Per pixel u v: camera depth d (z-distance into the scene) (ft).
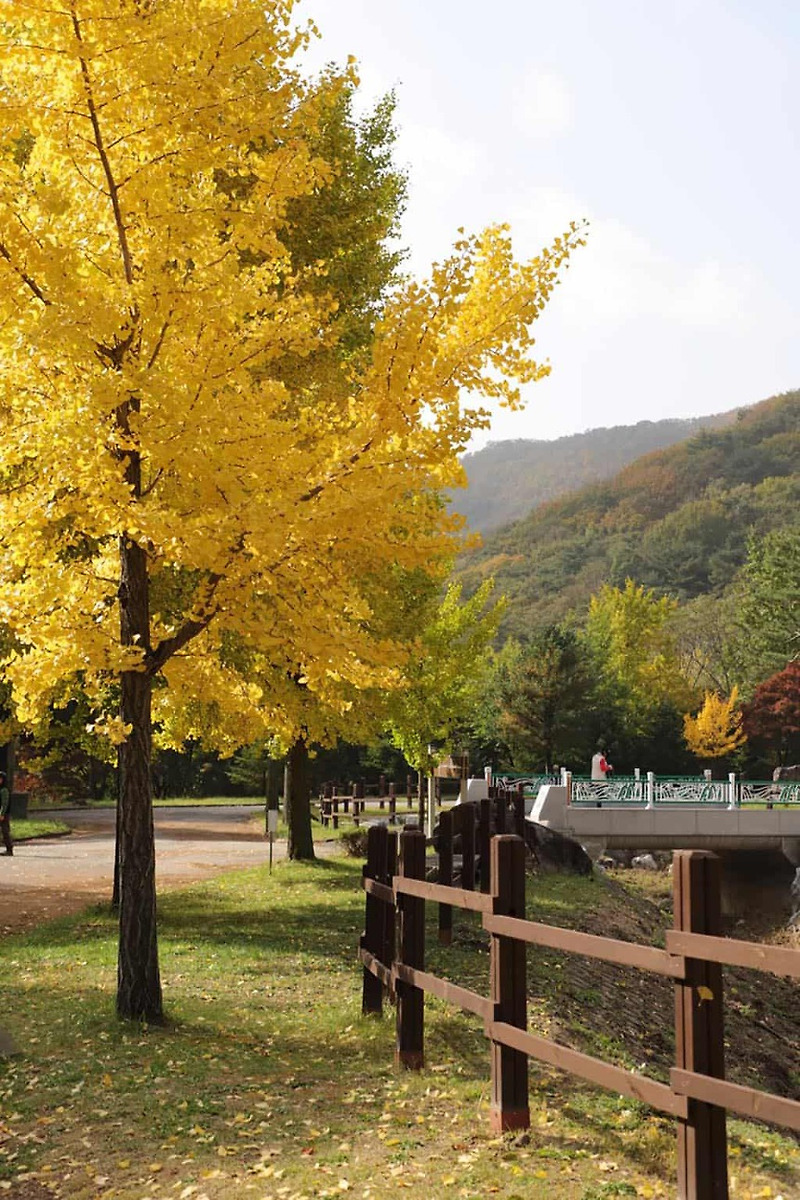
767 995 48.19
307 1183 14.74
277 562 22.99
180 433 21.52
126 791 25.57
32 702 24.56
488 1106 17.99
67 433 21.06
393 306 23.06
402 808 128.57
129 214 23.62
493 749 179.32
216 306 22.62
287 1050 22.62
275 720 29.27
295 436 23.15
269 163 24.14
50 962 34.19
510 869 16.80
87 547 36.73
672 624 279.08
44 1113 18.26
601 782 99.30
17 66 21.70
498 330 23.02
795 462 570.87
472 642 82.74
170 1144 16.63
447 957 34.14
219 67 21.68
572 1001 30.76
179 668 26.23
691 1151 12.02
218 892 53.98
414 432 23.06
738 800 98.48
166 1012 26.12
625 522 544.21
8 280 22.11
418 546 23.81
